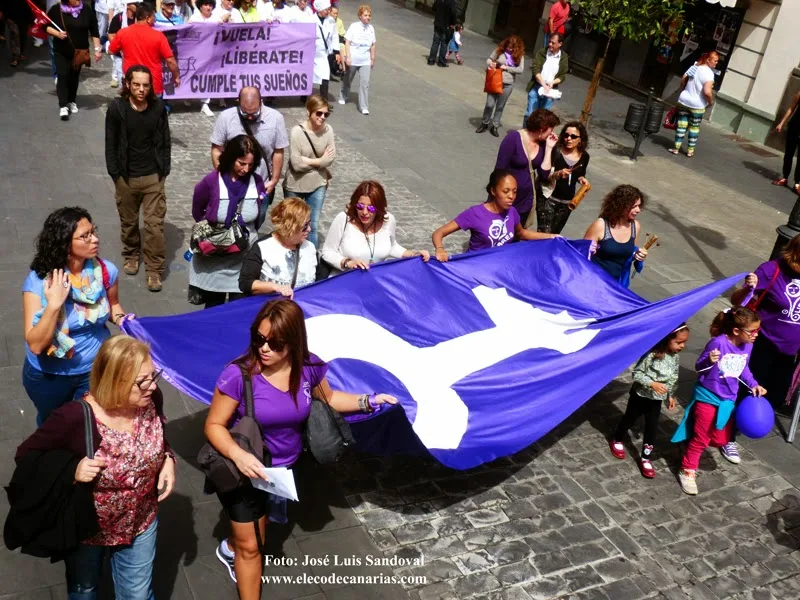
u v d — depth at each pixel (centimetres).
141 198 754
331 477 564
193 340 496
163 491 381
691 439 609
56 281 425
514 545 525
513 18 2466
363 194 586
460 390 532
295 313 389
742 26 1691
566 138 772
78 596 381
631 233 684
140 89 695
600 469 621
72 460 343
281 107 1460
